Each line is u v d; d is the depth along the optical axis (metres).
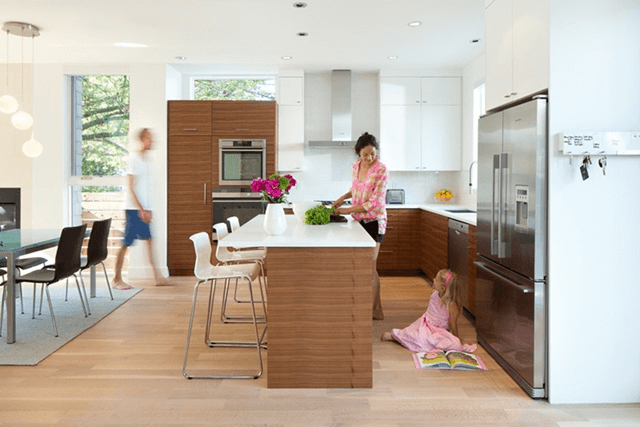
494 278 3.33
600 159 2.62
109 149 6.66
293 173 6.90
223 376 3.04
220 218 6.34
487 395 2.79
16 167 6.39
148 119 6.27
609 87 2.64
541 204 2.69
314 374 2.88
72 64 6.36
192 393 2.80
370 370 2.88
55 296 5.27
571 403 2.70
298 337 2.87
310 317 2.86
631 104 2.65
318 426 2.42
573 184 2.66
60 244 3.93
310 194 6.91
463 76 6.46
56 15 4.45
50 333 3.93
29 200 6.41
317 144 6.53
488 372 3.13
